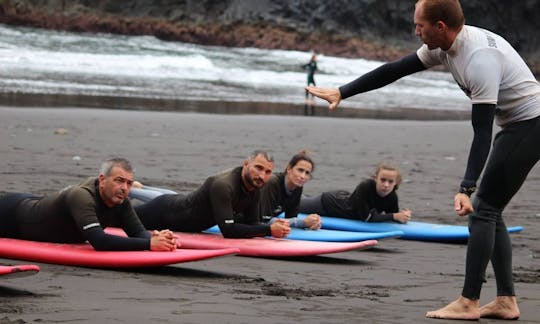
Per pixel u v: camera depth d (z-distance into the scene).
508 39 109.00
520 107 8.27
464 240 15.14
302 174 13.80
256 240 12.68
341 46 101.06
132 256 10.39
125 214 11.17
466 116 53.00
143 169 22.27
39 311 7.88
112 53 75.00
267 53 93.94
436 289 10.38
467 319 8.38
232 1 98.31
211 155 26.02
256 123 37.75
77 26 92.25
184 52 81.38
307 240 13.68
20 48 68.50
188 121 36.38
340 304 8.97
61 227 11.06
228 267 11.20
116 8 95.00
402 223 15.74
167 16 96.38
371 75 8.95
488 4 108.56
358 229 15.21
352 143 32.50
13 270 8.29
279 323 7.87
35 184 18.67
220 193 12.42
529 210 19.33
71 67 60.97
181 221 12.89
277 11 99.50
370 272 11.55
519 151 8.27
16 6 89.69
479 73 8.09
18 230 11.40
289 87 65.12
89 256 10.48
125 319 7.69
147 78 60.06
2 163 21.58
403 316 8.48
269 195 13.65
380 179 15.52
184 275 10.38
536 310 9.12
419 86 77.94
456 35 8.20
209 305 8.52
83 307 8.14
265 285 9.98
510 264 8.61
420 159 28.70
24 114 34.03
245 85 63.09
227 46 97.31
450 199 20.52
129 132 30.92
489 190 8.41
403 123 43.28
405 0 103.81
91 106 40.44
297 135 34.03
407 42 104.50
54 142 26.69
